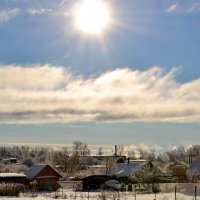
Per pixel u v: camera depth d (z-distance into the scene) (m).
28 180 71.50
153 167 69.00
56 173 73.38
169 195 50.41
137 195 50.75
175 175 73.31
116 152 140.88
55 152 122.50
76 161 109.75
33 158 152.50
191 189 56.88
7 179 69.06
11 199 41.47
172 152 146.12
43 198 46.31
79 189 68.69
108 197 45.62
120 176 71.81
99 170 102.25
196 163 75.19
